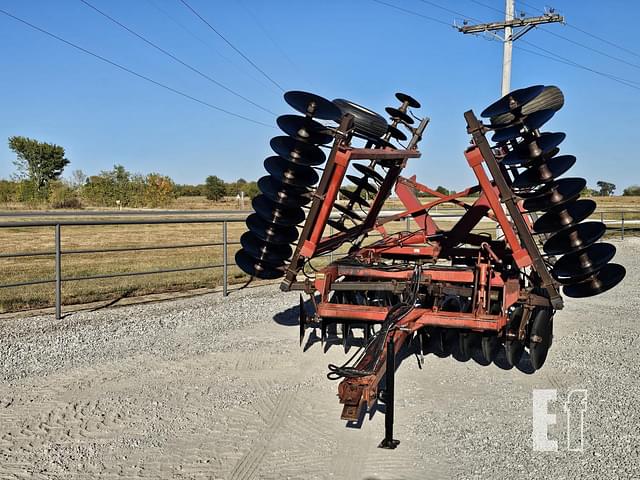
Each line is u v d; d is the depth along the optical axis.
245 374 7.35
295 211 8.01
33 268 16.50
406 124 9.40
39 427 5.67
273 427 5.72
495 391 6.83
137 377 7.18
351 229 9.75
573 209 7.05
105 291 13.01
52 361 7.75
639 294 13.91
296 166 7.62
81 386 6.82
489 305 7.27
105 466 4.91
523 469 4.89
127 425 5.74
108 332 9.27
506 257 9.02
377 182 9.77
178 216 36.12
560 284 7.54
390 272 7.98
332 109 7.21
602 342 9.13
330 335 9.40
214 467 4.90
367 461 5.01
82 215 37.06
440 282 7.79
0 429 5.61
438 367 7.75
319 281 7.70
